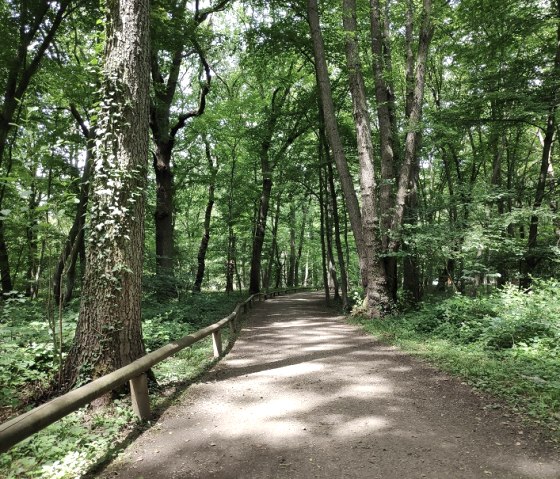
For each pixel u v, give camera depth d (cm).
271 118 2273
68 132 1761
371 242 1392
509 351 753
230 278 2952
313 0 1555
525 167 2481
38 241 595
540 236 1919
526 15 1509
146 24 607
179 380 661
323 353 865
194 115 1934
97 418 482
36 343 696
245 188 2814
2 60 1301
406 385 608
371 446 401
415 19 1462
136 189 580
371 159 1405
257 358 838
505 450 382
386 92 1535
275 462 374
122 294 558
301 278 6519
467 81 1625
